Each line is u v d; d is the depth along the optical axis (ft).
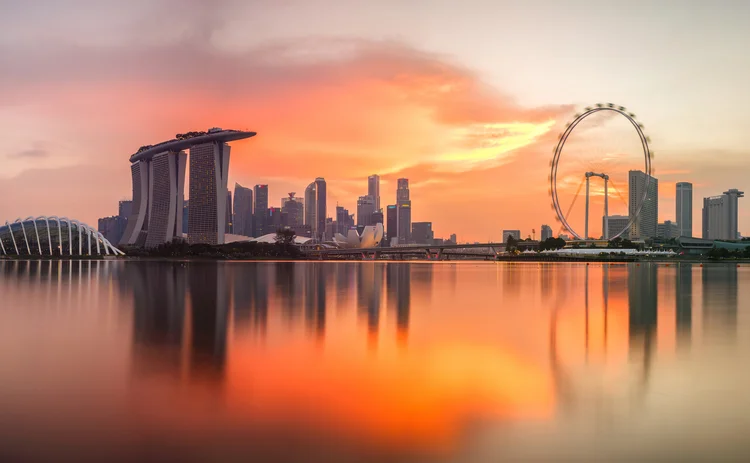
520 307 170.19
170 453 50.34
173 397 66.64
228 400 65.67
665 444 52.95
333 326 125.29
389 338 108.78
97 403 64.23
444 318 141.38
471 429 56.70
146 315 144.77
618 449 51.75
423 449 51.60
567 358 90.33
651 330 120.37
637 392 69.72
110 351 94.32
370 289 247.70
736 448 51.96
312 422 58.39
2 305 171.63
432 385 72.90
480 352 94.89
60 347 98.07
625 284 293.02
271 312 152.15
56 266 601.62
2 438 53.52
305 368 82.12
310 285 273.54
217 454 50.16
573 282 317.83
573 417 60.54
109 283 286.05
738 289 251.60
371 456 49.96
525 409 63.10
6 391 69.05
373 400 66.18
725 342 105.29
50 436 54.03
